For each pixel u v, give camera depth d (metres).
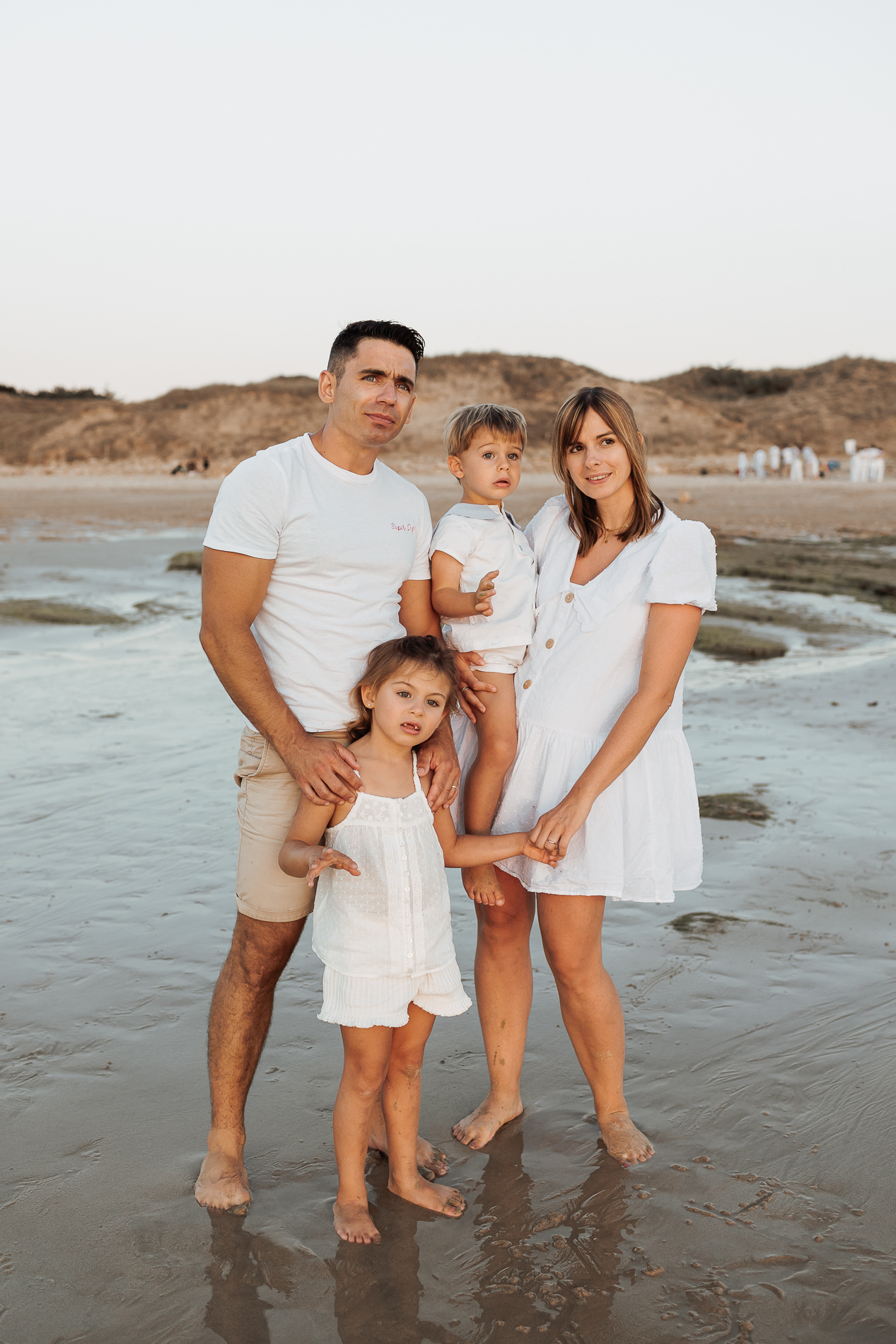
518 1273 2.51
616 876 2.92
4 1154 2.94
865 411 71.19
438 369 67.00
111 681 8.70
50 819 5.59
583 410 2.98
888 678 9.47
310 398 63.81
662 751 3.05
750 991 3.89
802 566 17.83
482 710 3.13
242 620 2.77
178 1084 3.30
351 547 2.83
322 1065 3.44
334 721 2.87
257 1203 2.78
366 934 2.67
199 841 5.32
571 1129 3.13
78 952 4.16
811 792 6.20
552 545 3.24
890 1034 3.55
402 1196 2.79
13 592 13.45
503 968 3.16
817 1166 2.89
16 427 65.12
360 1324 2.35
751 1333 2.30
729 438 65.88
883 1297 2.39
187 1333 2.32
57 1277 2.48
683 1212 2.72
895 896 4.74
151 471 56.62
